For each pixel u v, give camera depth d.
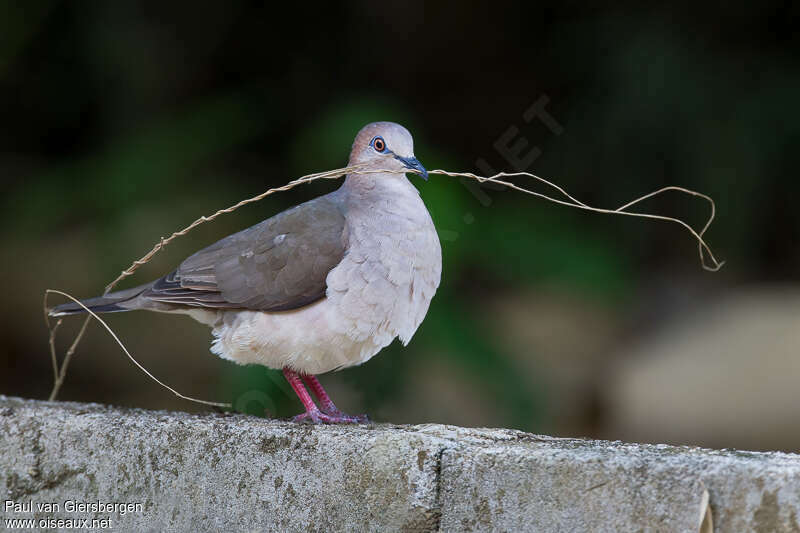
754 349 11.67
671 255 14.15
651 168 13.87
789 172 13.80
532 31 15.17
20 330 13.23
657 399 11.70
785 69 13.78
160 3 14.99
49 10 14.77
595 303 13.13
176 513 5.05
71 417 5.40
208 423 5.05
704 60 13.76
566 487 4.05
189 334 12.74
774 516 3.66
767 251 14.18
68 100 15.45
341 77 15.48
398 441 4.50
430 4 15.27
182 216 13.51
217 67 15.52
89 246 13.58
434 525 4.38
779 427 11.15
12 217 14.45
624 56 13.69
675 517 3.82
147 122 15.22
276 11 15.33
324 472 4.66
